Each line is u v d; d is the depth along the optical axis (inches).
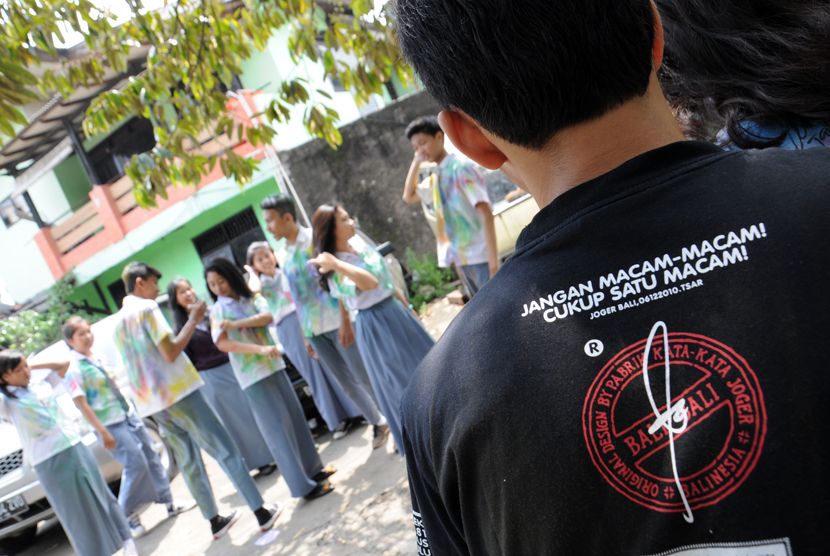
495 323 22.0
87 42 113.5
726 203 19.1
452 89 23.5
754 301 17.5
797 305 16.9
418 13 23.8
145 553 151.8
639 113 22.1
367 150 344.2
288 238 152.3
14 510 161.5
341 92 420.5
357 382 157.8
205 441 134.9
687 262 18.9
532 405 20.0
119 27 125.6
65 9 105.8
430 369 24.3
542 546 20.2
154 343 134.9
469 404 21.6
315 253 131.1
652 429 18.1
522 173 25.0
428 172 242.5
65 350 219.8
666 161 21.0
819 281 17.0
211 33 124.2
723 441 17.0
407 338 127.3
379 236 347.6
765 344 17.0
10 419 136.2
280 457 135.8
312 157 339.3
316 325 152.2
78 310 455.8
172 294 158.9
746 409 16.8
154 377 134.1
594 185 21.5
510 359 20.9
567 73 21.1
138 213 403.2
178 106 122.3
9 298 512.4
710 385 17.5
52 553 180.5
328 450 171.8
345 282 125.4
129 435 162.9
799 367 16.4
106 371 164.7
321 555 114.8
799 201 18.2
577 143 22.3
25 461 164.1
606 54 21.1
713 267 18.5
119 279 469.1
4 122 96.5
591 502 18.9
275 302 174.9
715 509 16.9
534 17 21.0
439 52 23.1
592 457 18.8
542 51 21.1
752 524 16.3
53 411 139.4
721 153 20.9
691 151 21.1
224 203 386.9
